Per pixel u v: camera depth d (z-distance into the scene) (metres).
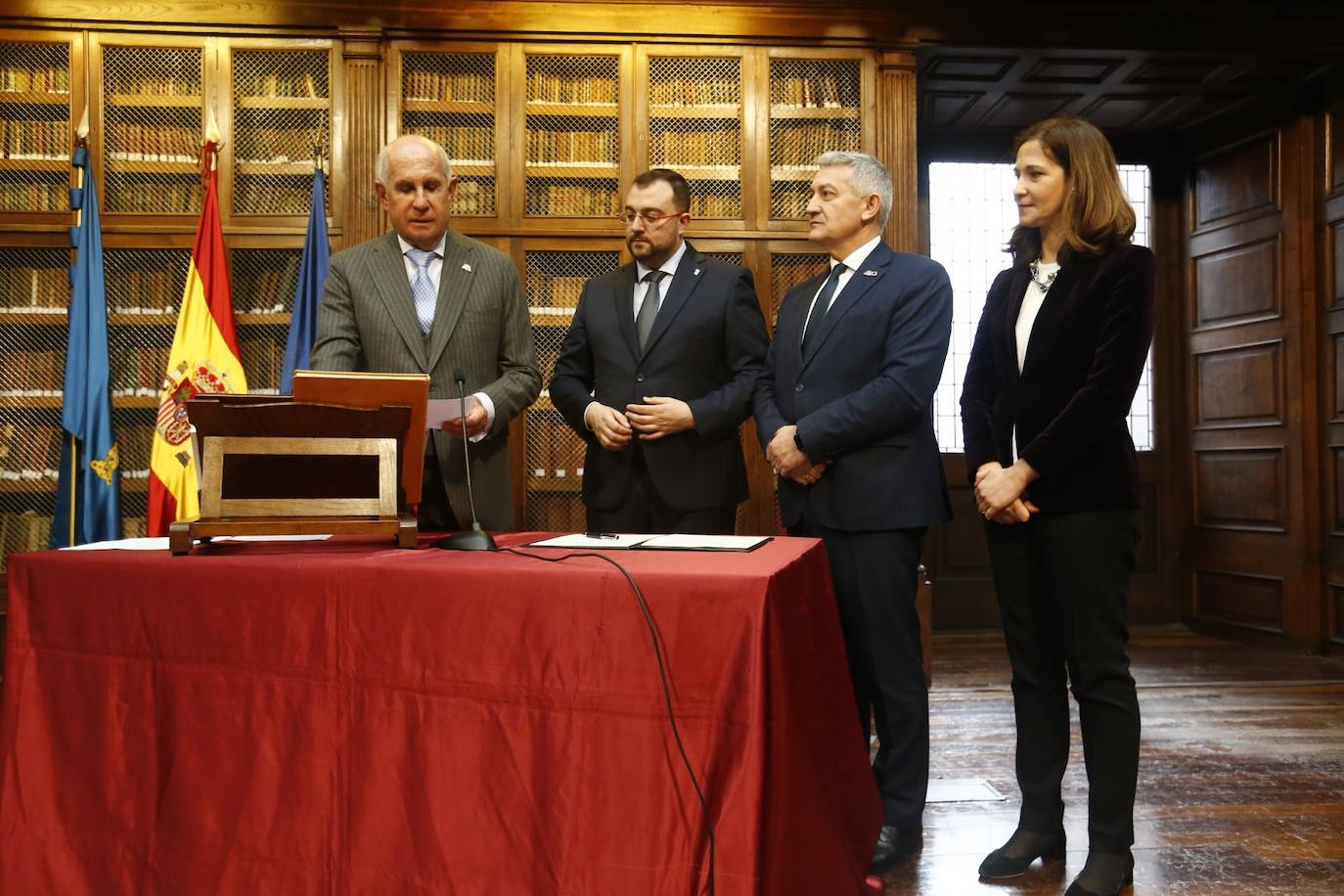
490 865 1.42
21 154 4.34
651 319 2.85
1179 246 6.00
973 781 3.04
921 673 2.35
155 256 4.41
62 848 1.60
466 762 1.45
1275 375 5.30
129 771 1.60
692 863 1.32
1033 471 2.06
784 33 4.55
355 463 1.77
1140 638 5.71
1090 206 2.09
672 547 1.69
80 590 1.66
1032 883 2.20
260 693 1.55
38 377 4.38
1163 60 4.83
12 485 4.34
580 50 4.54
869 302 2.42
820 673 1.63
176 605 1.59
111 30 4.35
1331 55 4.77
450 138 4.52
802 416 2.45
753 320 2.83
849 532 2.33
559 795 1.40
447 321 2.61
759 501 4.58
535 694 1.42
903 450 2.34
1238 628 5.56
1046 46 4.66
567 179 4.55
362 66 4.42
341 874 1.49
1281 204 5.23
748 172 4.57
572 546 1.72
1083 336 2.10
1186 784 2.98
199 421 1.72
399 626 1.49
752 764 1.31
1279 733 3.60
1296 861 2.36
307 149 4.44
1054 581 2.13
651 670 1.37
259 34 4.41
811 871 1.44
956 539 5.95
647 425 2.62
